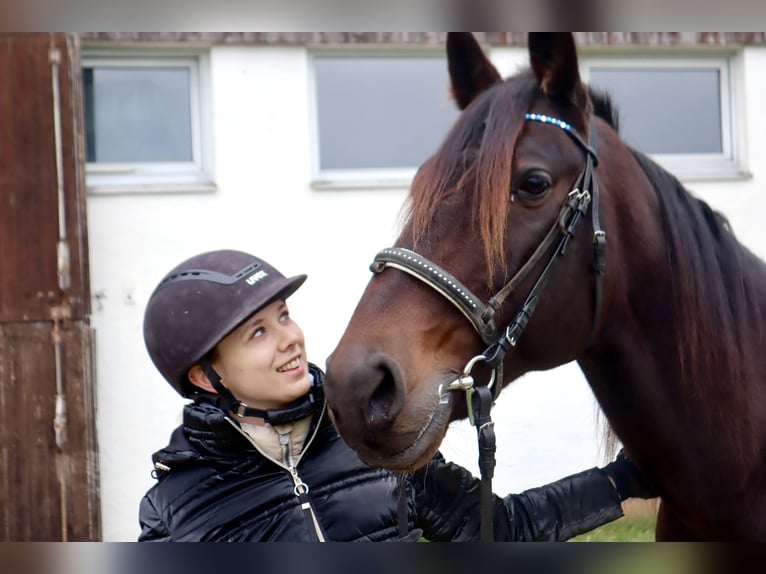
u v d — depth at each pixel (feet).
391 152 13.15
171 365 4.56
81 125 11.86
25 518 11.69
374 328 4.27
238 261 4.69
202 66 12.46
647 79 13.53
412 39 12.58
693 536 5.49
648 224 4.98
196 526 4.54
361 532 4.65
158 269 12.20
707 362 4.99
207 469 4.65
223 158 12.28
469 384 4.29
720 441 5.03
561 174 4.57
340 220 12.47
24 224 11.78
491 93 4.78
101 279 12.09
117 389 12.03
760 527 5.22
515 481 12.42
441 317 4.36
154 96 12.71
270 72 12.36
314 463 4.74
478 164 4.47
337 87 12.97
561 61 4.66
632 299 4.99
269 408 4.63
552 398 12.53
